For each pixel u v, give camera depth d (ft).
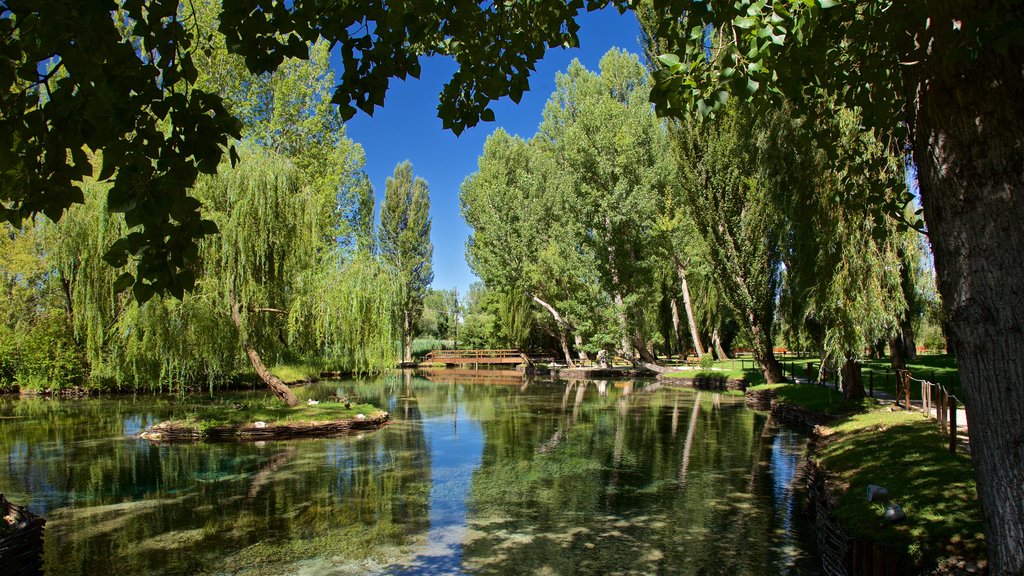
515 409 68.64
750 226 65.98
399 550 24.07
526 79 12.75
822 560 21.21
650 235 96.89
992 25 8.85
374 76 10.14
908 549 16.79
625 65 115.85
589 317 104.63
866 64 14.44
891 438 28.53
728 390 89.92
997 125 9.25
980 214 9.40
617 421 58.18
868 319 36.86
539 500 30.89
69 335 74.18
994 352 9.29
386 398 82.02
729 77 9.85
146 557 23.41
